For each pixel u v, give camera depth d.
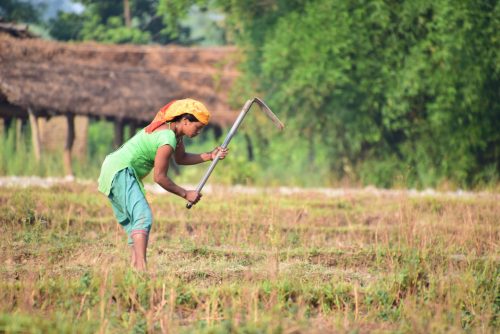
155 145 24.19
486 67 68.62
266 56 71.44
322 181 73.62
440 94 68.44
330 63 69.81
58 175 66.81
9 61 69.12
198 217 39.31
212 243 33.03
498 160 73.31
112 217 39.03
